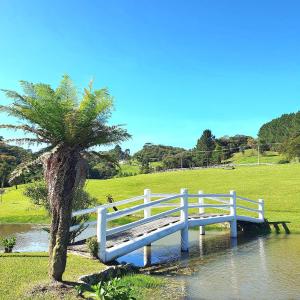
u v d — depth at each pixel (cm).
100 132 1054
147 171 9631
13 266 1170
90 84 1060
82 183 1059
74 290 966
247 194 4106
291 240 2136
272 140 14588
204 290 1174
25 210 3669
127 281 1186
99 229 1354
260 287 1218
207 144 14562
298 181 4584
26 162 1042
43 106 1013
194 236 2364
